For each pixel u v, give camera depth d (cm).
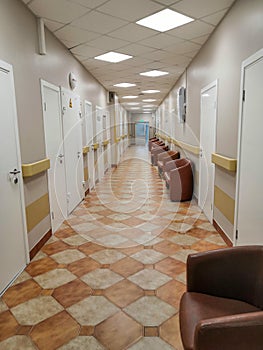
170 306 195
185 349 111
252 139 222
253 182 221
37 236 285
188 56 466
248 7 227
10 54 225
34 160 277
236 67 259
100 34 346
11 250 227
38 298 206
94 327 174
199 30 339
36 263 261
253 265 136
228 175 289
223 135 305
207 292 142
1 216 211
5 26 217
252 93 220
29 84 266
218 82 322
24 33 255
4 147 215
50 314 187
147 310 191
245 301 137
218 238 318
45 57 313
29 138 264
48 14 282
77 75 471
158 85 775
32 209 271
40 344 160
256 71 211
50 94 331
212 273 141
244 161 240
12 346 159
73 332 170
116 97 1012
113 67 535
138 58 471
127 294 210
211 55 355
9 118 223
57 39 359
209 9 278
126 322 179
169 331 170
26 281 229
